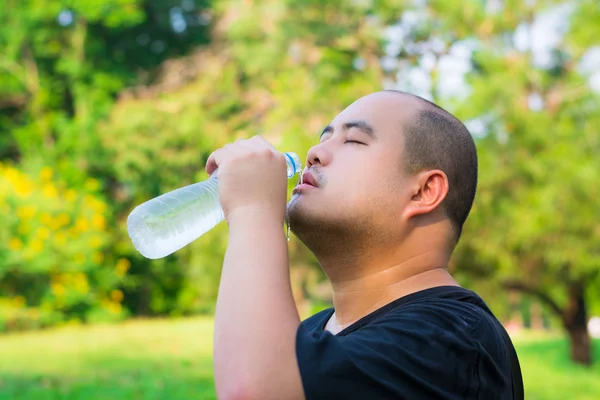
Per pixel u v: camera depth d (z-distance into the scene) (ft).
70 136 54.34
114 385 24.75
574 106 36.04
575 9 35.96
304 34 42.98
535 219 33.09
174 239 5.45
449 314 4.58
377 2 40.65
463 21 36.86
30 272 43.60
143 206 5.41
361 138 5.17
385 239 5.10
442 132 5.28
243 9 48.11
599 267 35.06
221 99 54.44
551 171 33.24
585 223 33.78
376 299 5.17
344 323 5.30
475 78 34.42
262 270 4.36
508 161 33.76
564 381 35.22
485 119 33.68
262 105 49.47
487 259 35.53
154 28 63.98
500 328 4.95
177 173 54.24
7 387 24.03
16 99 60.44
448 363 4.34
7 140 59.16
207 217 5.51
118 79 58.70
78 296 45.55
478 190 33.99
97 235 47.39
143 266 53.88
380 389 4.14
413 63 40.52
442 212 5.27
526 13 36.32
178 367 29.14
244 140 4.93
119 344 36.37
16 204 44.47
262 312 4.21
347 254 5.17
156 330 43.09
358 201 5.03
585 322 40.09
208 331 42.37
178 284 54.54
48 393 23.02
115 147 54.13
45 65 60.18
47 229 44.88
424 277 5.17
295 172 5.70
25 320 42.88
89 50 58.70
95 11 55.52
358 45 43.01
